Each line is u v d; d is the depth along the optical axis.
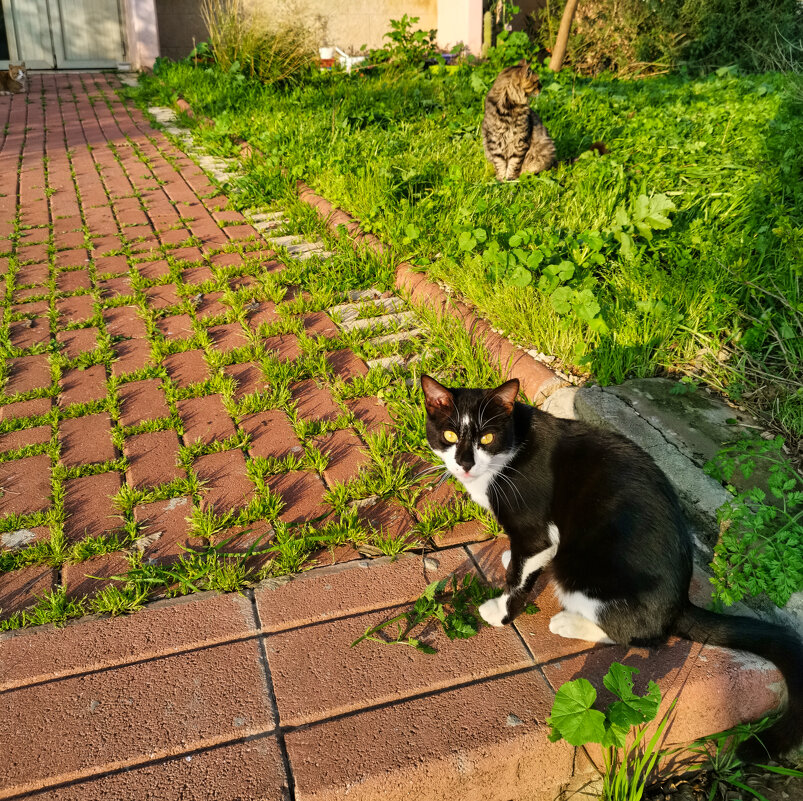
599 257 1.60
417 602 0.95
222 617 0.95
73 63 5.36
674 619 0.87
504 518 0.95
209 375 1.48
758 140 2.52
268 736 0.81
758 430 1.18
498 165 2.50
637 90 4.06
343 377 1.47
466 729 0.81
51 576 1.02
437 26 5.71
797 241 1.46
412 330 1.62
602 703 0.84
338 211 2.20
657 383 1.32
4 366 1.51
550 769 0.82
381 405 1.38
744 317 1.40
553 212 1.96
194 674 0.87
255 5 5.16
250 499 1.15
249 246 2.04
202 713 0.83
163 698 0.85
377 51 4.84
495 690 0.85
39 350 1.58
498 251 1.60
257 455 1.25
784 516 1.00
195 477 1.18
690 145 2.54
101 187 2.63
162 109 3.94
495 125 2.44
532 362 1.40
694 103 3.45
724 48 5.07
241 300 1.74
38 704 0.84
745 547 0.98
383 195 2.12
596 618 0.89
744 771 0.88
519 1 5.95
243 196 2.40
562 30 4.80
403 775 0.77
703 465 1.10
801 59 3.41
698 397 1.27
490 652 0.90
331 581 1.00
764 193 1.88
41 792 0.76
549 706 0.83
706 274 1.53
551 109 3.26
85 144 3.23
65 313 1.74
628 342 1.39
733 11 5.09
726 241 1.67
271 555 1.04
